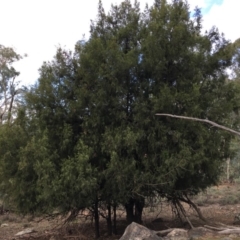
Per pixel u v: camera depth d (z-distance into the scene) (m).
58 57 12.70
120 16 13.23
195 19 13.13
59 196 10.88
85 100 11.81
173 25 12.08
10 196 12.45
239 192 27.08
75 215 12.60
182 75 12.28
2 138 12.18
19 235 14.70
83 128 11.80
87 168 10.82
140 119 11.41
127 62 11.45
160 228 13.59
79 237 12.77
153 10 12.62
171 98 11.16
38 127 12.19
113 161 10.80
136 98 11.82
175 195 12.68
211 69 12.90
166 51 12.01
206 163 12.04
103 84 11.55
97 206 12.76
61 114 11.96
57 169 11.38
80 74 11.95
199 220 14.98
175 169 11.08
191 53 12.22
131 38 12.67
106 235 12.91
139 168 11.61
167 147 11.54
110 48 11.71
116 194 11.47
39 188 11.07
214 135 12.05
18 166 11.77
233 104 12.88
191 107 11.36
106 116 11.83
